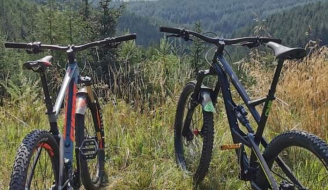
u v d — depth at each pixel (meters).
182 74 5.80
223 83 3.45
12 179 2.21
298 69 5.27
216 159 3.99
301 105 4.88
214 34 3.70
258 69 5.40
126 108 5.27
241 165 3.05
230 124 3.28
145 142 4.50
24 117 5.34
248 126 3.09
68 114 2.98
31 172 2.39
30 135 2.42
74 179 2.92
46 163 3.11
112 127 4.70
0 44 14.48
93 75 5.68
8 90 5.88
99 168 3.83
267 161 2.85
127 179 3.78
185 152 4.07
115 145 4.46
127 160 4.16
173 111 5.11
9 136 4.69
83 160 3.23
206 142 3.47
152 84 5.57
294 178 2.66
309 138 2.56
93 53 10.29
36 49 3.23
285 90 5.00
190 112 3.84
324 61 5.26
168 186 3.67
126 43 11.03
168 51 8.68
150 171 3.83
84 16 16.06
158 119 5.05
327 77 4.85
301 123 4.47
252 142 2.92
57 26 16.03
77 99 3.45
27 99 5.73
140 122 4.91
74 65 3.29
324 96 4.75
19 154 2.30
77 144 3.24
